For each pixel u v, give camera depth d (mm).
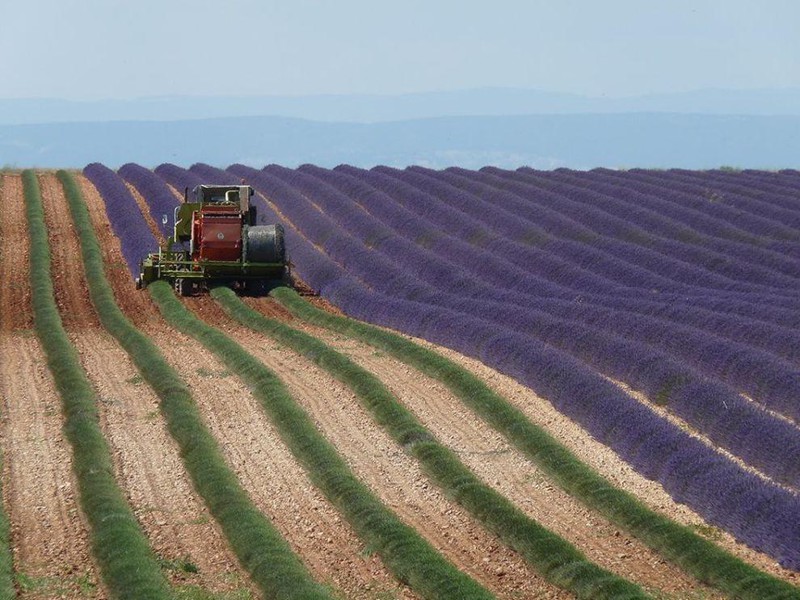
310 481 69875
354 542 60125
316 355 102938
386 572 56219
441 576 53656
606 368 96688
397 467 73000
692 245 153625
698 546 57281
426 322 115875
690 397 83438
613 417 78625
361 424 82750
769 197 191250
